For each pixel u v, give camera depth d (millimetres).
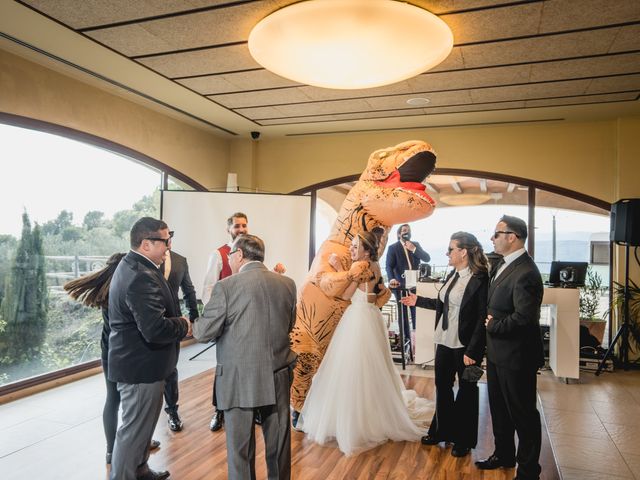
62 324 4625
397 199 3400
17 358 4203
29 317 4309
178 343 2504
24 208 4254
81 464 2869
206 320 2195
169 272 3084
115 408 2842
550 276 5230
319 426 3199
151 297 2199
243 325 2205
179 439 3207
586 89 4547
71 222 4711
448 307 3043
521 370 2557
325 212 7172
